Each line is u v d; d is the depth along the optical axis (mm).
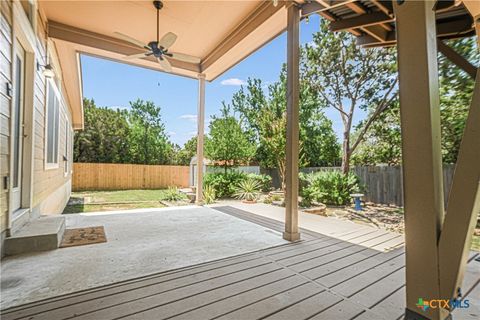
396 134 8039
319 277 2109
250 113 13164
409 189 901
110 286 1898
